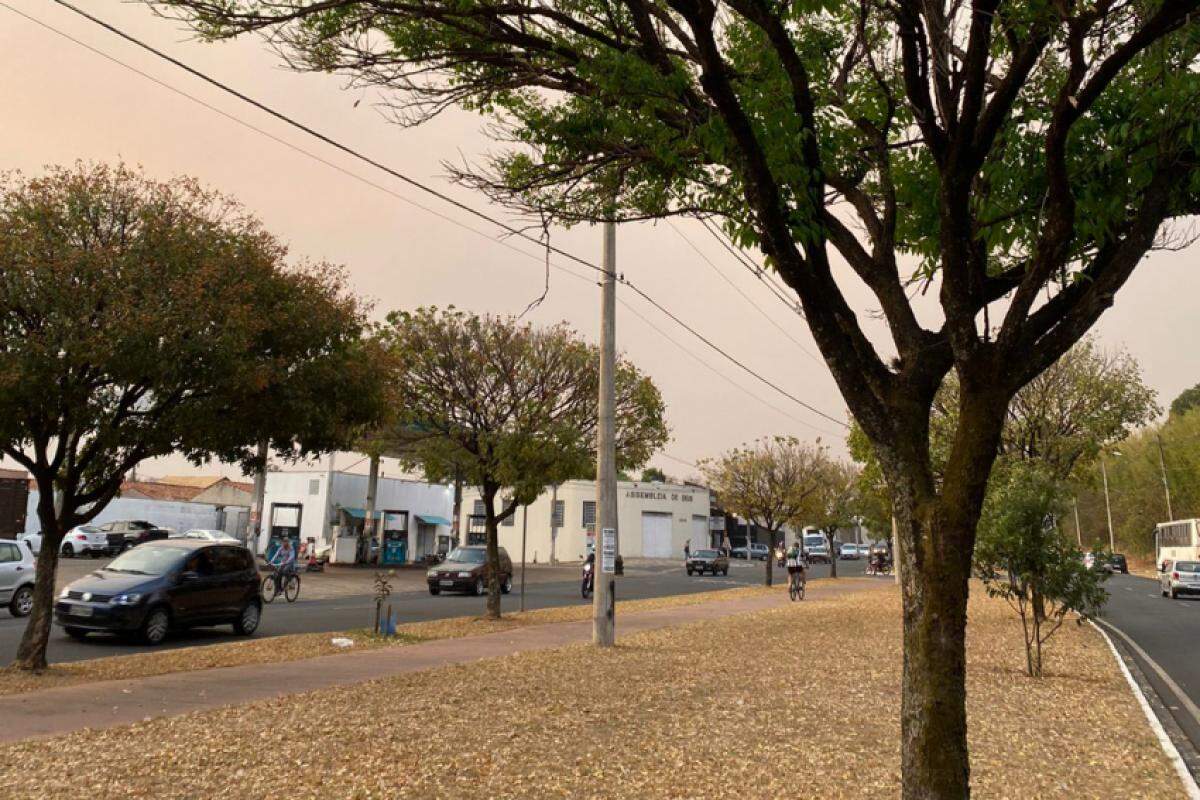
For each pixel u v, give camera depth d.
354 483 48.34
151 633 14.99
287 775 6.60
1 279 10.16
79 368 10.57
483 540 67.69
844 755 7.41
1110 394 20.92
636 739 7.90
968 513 4.65
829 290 5.45
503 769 6.82
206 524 50.62
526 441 19.30
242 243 11.72
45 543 11.48
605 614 15.41
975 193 6.26
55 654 13.60
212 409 11.12
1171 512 69.31
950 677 4.54
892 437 5.10
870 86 7.43
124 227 11.27
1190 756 8.05
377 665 12.64
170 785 6.32
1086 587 12.20
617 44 6.78
